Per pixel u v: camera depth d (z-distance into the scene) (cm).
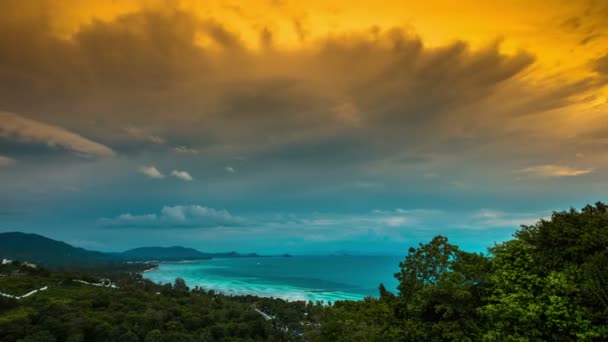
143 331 8294
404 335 1562
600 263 1296
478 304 1547
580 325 1259
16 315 7981
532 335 1333
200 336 8550
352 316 2070
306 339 3431
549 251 1515
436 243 1691
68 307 8988
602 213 1537
